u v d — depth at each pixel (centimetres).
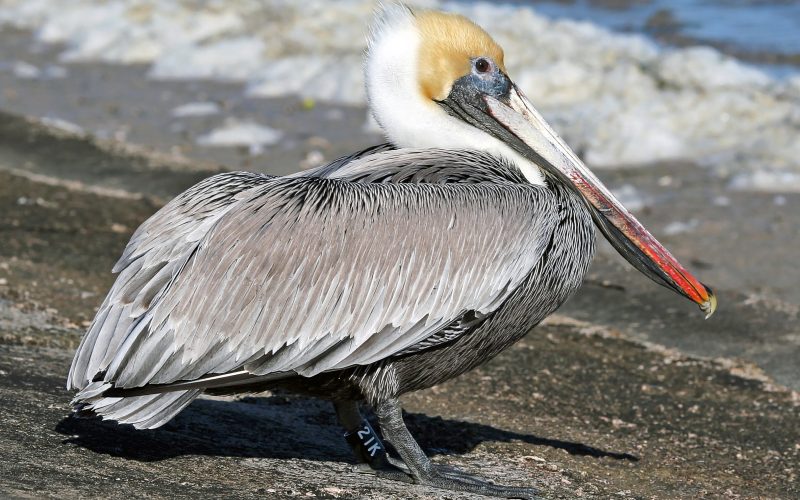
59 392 981
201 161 2070
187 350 810
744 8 3450
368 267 852
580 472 989
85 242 1585
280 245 835
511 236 898
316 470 903
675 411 1187
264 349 828
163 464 855
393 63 1017
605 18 3462
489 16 2911
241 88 2627
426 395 1168
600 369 1292
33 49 3002
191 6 3120
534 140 1022
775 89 2391
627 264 1625
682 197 1912
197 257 821
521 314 936
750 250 1670
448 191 898
